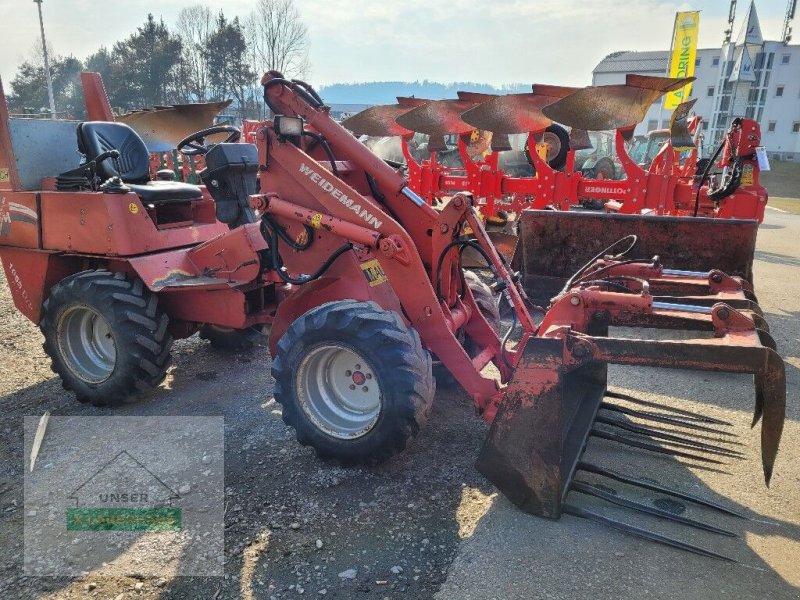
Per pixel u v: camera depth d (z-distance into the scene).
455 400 4.22
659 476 3.32
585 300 3.12
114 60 42.69
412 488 3.20
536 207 8.11
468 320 4.03
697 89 52.16
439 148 9.66
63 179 4.54
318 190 3.61
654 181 7.27
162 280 4.09
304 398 3.40
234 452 3.58
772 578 2.55
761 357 2.52
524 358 2.77
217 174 4.25
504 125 8.12
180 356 5.16
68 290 4.07
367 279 3.55
